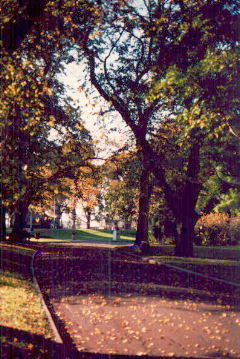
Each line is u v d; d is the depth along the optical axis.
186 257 29.69
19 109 16.80
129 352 7.66
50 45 15.28
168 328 9.49
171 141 31.14
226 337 8.75
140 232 37.44
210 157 30.11
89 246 44.69
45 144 28.72
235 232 47.66
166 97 21.78
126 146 32.91
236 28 22.86
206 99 19.92
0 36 7.82
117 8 22.89
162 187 31.80
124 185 39.34
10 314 9.65
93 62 29.95
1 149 16.38
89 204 56.06
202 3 24.00
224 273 19.98
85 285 15.91
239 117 21.34
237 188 45.97
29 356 6.79
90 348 7.88
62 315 10.80
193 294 14.20
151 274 19.88
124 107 30.67
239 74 19.94
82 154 32.62
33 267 20.89
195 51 24.81
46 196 43.09
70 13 14.51
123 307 11.87
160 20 23.34
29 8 7.83
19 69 14.34
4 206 17.47
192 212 31.23
